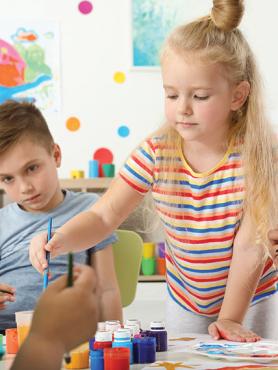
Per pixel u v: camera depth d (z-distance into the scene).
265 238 1.25
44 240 1.24
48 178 1.50
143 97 3.11
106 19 3.11
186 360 0.93
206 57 1.18
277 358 0.92
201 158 1.32
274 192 1.29
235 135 1.31
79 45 3.10
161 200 1.37
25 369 0.59
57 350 0.60
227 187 1.31
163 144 1.34
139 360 0.95
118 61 3.11
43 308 0.61
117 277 1.64
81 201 1.61
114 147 3.09
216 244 1.33
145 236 2.89
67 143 3.07
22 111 1.50
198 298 1.41
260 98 1.31
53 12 3.09
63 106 3.08
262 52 3.14
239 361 0.92
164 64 1.21
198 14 3.12
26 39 3.07
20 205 1.63
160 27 3.11
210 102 1.19
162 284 2.64
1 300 1.27
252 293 1.26
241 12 1.22
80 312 0.61
